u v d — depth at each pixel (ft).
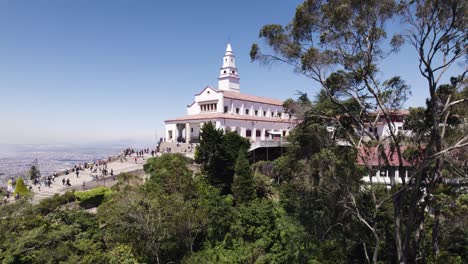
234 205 105.29
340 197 72.95
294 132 84.43
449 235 71.46
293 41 62.39
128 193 91.09
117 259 77.46
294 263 81.41
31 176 180.24
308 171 75.25
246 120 205.36
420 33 54.49
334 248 79.00
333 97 70.79
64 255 74.43
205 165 120.78
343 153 74.95
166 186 100.22
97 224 93.81
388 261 71.26
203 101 217.56
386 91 68.59
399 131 73.56
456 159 61.57
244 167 107.24
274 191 112.68
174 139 213.25
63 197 115.24
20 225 79.71
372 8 54.90
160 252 88.33
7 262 67.92
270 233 87.35
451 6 50.39
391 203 73.61
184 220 85.97
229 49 246.06
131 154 200.54
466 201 59.41
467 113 60.03
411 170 67.05
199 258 82.12
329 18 59.67
